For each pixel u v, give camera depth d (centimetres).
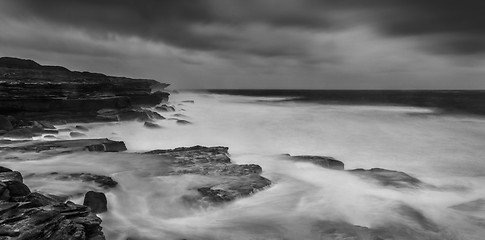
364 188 1497
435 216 1228
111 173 1451
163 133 2877
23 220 805
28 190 1045
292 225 1122
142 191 1335
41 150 1777
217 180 1445
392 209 1273
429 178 1747
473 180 1708
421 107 6281
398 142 2730
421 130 3347
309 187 1488
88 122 2850
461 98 9212
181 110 4828
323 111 5238
